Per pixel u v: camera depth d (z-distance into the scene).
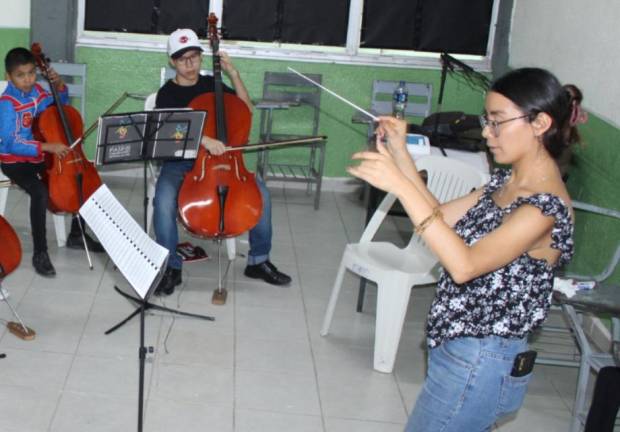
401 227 5.17
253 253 4.06
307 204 5.50
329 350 3.44
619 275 3.60
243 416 2.87
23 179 3.95
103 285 3.87
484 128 1.72
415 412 1.83
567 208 1.62
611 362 2.80
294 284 4.10
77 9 5.53
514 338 1.71
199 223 3.62
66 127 3.99
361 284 3.81
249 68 5.66
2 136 3.92
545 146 1.67
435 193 3.65
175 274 3.85
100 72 5.58
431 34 5.81
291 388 3.10
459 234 1.76
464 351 1.72
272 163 5.84
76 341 3.29
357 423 2.90
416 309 3.96
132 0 5.58
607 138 3.86
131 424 2.75
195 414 2.85
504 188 1.77
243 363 3.25
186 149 3.50
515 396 1.76
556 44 4.71
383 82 5.60
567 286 2.86
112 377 3.04
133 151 3.42
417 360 3.42
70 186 3.95
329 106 5.77
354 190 5.89
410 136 4.13
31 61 3.92
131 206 5.07
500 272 1.68
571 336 3.62
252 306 3.79
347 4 5.70
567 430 2.99
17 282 3.80
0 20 5.31
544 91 1.63
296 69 5.69
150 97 4.29
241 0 5.63
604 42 3.99
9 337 3.27
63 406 2.82
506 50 5.70
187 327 3.50
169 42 3.98
